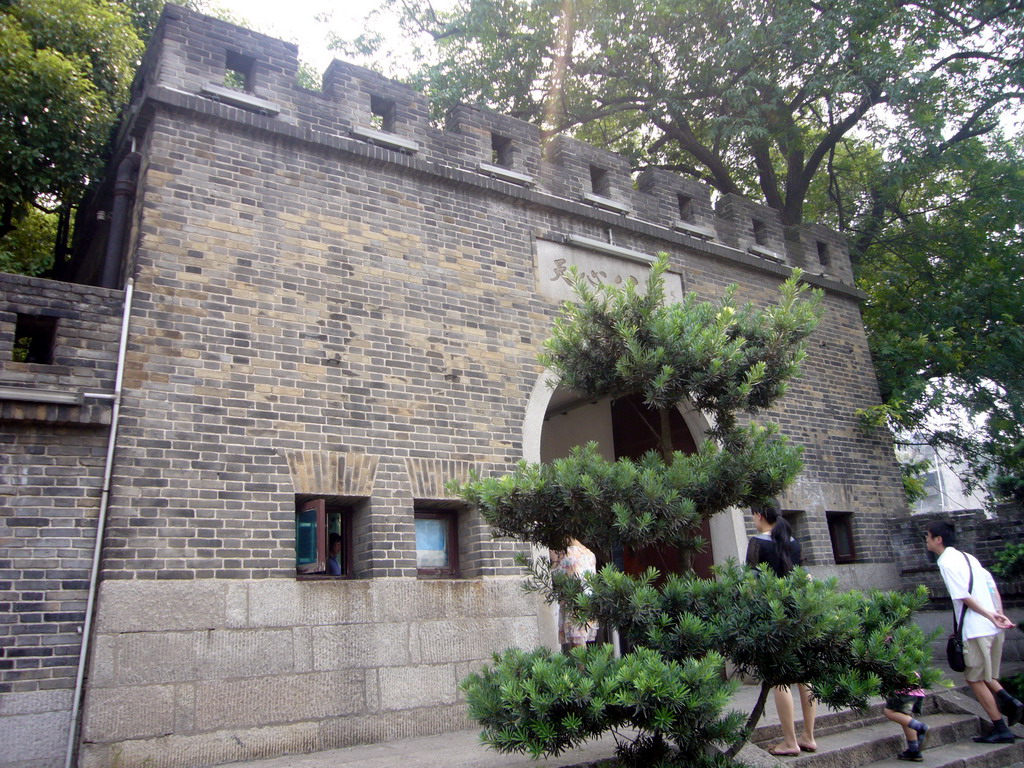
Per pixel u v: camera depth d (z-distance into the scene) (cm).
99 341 734
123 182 852
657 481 580
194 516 727
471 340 954
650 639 539
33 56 955
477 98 1762
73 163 984
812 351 1342
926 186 1781
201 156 838
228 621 715
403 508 845
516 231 1044
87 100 973
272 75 923
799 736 747
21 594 654
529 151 1110
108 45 1055
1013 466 1300
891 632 545
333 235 892
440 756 667
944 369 1571
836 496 1256
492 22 1677
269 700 714
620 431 1330
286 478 784
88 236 1059
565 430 1423
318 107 941
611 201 1161
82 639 663
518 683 500
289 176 884
